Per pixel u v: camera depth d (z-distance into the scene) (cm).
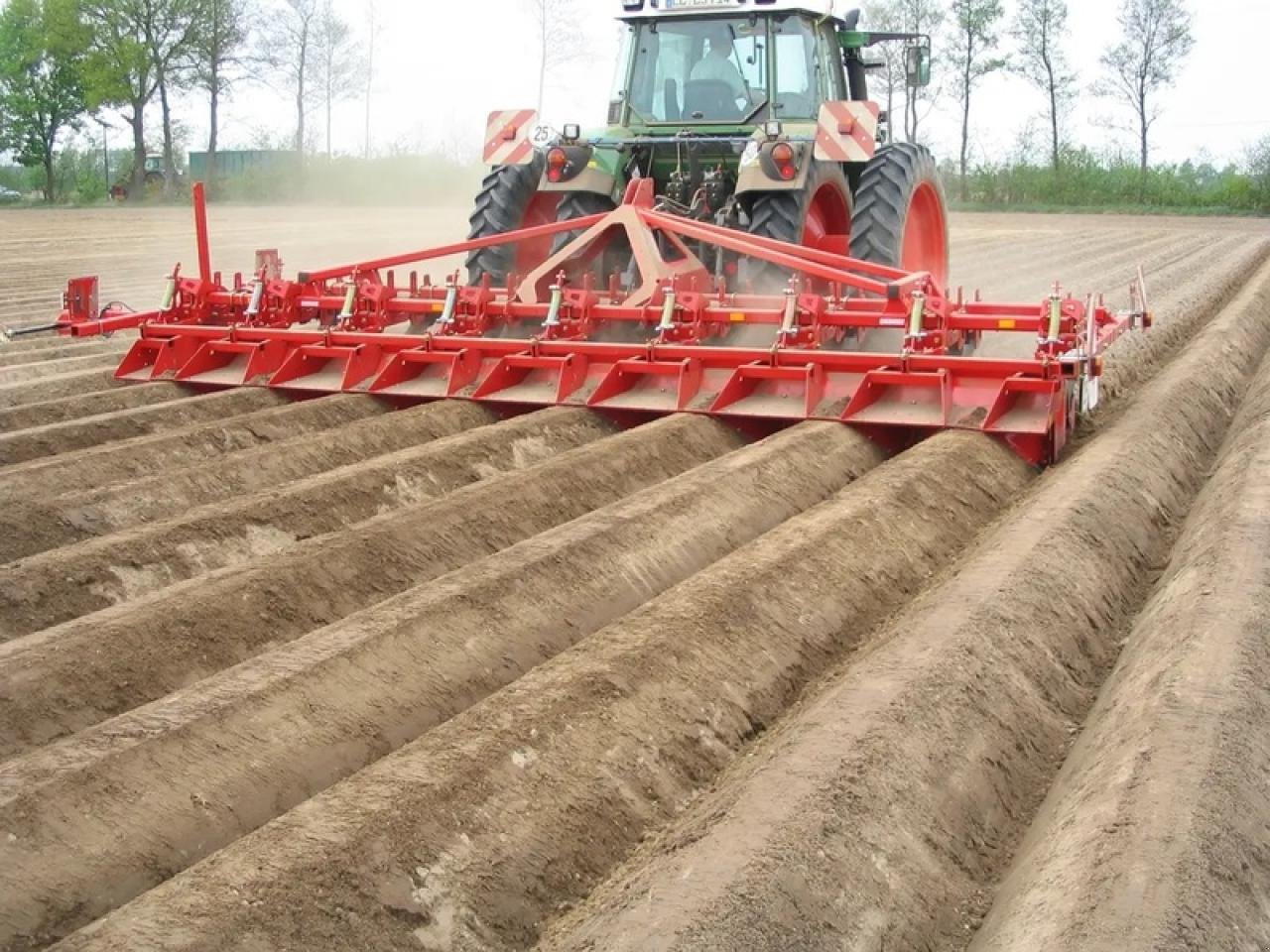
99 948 302
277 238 2523
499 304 864
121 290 1620
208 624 490
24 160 5388
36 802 362
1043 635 496
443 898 339
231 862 333
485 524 604
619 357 807
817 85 984
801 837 343
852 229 923
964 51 4450
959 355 844
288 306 905
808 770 377
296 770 404
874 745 391
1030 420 731
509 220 966
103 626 475
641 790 397
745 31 965
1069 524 595
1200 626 474
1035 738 441
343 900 328
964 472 673
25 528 599
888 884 343
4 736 421
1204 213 3841
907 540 596
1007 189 4188
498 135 977
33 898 341
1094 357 744
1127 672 468
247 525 598
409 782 369
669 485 634
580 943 313
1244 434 786
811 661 493
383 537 566
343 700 433
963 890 360
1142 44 4369
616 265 937
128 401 855
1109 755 392
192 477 665
